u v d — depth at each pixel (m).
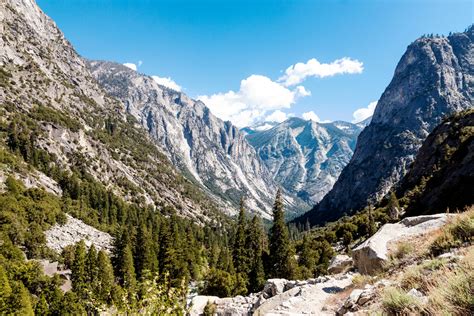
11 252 76.31
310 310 13.25
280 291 21.20
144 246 81.06
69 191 159.00
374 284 11.26
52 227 110.12
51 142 189.62
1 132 166.88
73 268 64.69
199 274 84.00
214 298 24.97
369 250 15.57
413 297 6.80
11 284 52.41
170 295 10.18
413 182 121.31
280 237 68.06
